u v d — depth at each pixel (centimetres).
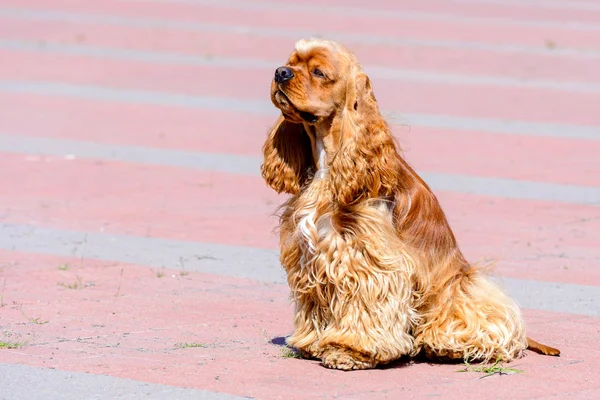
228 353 896
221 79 2778
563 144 2064
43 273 1196
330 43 847
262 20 3703
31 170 1809
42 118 2283
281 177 883
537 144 2059
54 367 837
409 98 2523
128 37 3381
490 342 855
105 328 977
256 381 804
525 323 1002
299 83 830
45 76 2783
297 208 856
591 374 837
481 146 2033
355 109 825
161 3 4088
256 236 1402
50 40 3312
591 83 2778
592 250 1334
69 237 1376
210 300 1098
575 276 1207
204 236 1395
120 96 2553
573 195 1661
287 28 3556
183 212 1534
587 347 927
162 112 2370
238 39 3356
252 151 1997
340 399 757
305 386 791
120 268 1227
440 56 3120
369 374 831
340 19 3759
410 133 2141
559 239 1391
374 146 823
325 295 842
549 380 817
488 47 3294
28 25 3556
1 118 2270
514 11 4100
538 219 1503
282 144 880
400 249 832
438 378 823
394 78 2778
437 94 2581
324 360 848
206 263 1259
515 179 1769
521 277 1198
